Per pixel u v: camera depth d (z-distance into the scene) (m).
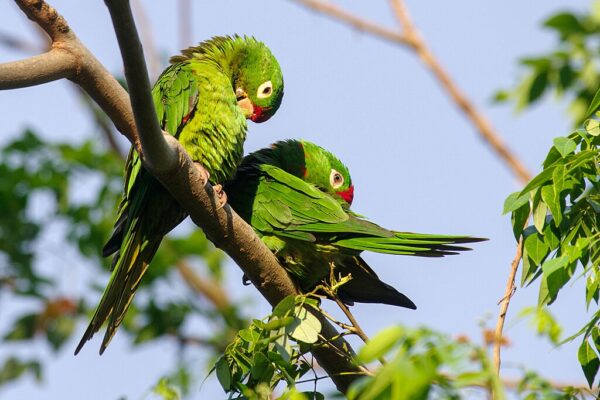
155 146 7.61
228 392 7.50
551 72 12.31
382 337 5.14
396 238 9.77
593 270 7.14
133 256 9.71
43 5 7.39
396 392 4.86
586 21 12.28
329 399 7.48
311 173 11.55
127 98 7.73
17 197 15.41
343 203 11.19
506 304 7.52
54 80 7.48
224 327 15.52
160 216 9.73
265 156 11.51
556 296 7.09
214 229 8.63
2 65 7.11
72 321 14.91
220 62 11.22
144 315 15.16
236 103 10.23
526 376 6.23
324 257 10.19
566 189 7.39
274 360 7.15
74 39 7.54
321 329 7.95
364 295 10.71
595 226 7.40
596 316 6.88
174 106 9.90
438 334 5.19
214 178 10.09
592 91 12.18
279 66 11.58
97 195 15.59
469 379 5.05
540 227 7.36
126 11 6.58
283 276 9.09
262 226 10.26
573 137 7.53
